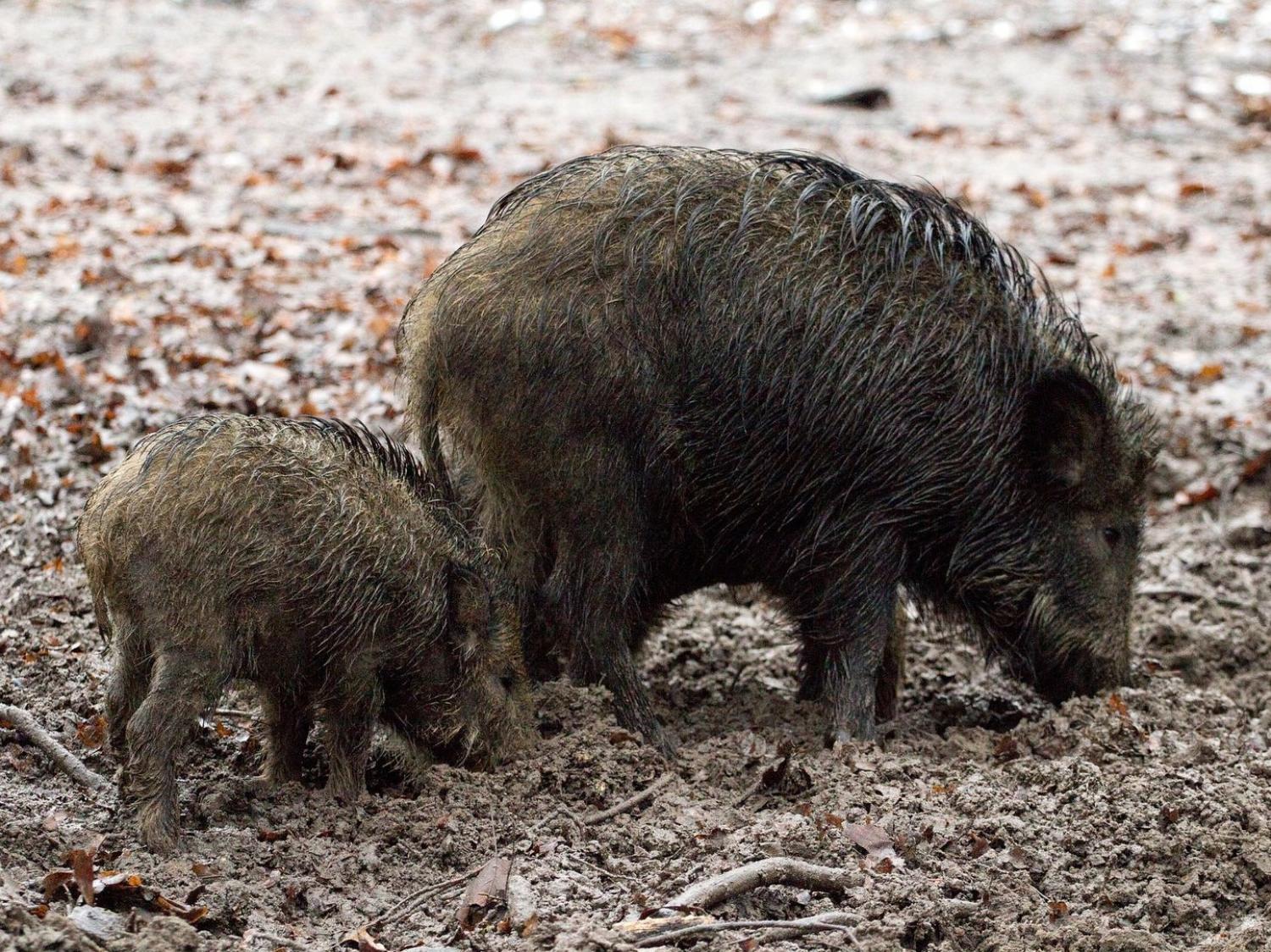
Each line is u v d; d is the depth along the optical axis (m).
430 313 10.80
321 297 18.44
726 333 10.64
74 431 14.56
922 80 34.41
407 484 10.07
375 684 9.80
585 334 10.41
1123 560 11.98
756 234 10.81
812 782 10.19
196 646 8.78
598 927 8.15
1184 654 13.26
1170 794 9.81
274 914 8.38
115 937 7.69
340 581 9.36
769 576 11.50
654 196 10.77
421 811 9.55
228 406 15.40
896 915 8.52
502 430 10.58
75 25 34.34
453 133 27.84
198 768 10.11
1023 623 11.85
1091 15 40.91
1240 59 36.97
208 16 36.47
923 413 11.00
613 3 41.19
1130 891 9.04
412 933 8.37
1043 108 32.62
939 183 26.75
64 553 12.71
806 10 40.91
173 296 17.77
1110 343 19.56
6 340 16.17
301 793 9.75
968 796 9.86
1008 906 8.79
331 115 28.23
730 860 8.98
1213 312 21.19
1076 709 11.38
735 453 10.83
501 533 10.91
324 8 38.34
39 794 9.34
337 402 15.80
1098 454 11.61
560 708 10.80
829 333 10.77
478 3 40.28
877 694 12.17
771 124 30.23
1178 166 28.88
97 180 23.02
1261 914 8.91
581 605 10.82
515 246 10.60
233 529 8.88
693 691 12.47
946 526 11.42
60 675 10.74
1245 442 17.03
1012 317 11.38
